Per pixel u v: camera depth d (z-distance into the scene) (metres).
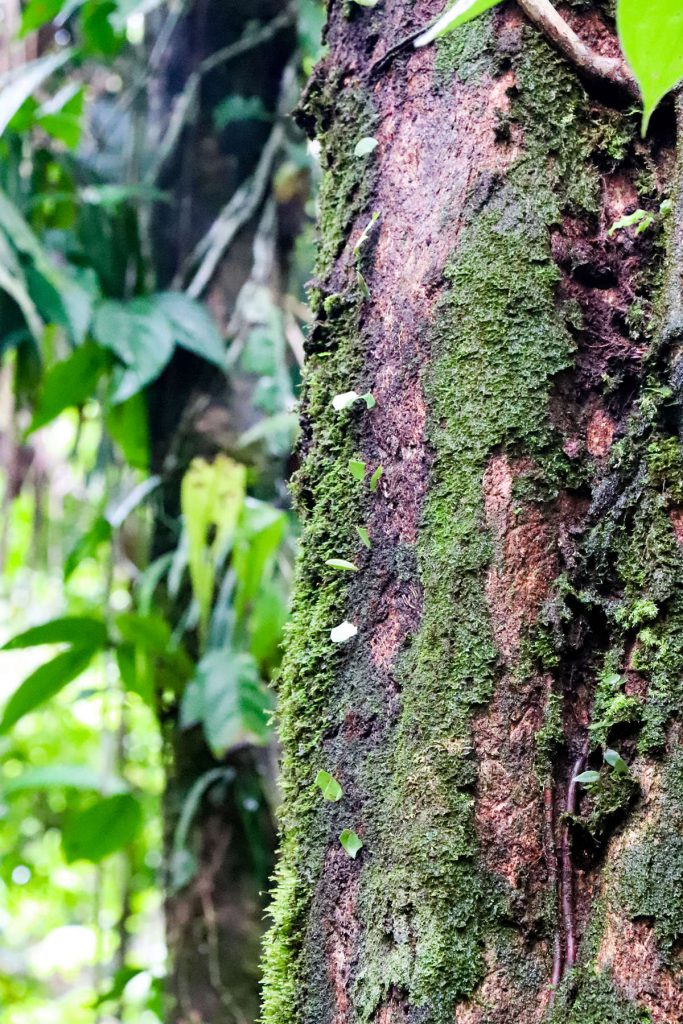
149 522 2.58
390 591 1.24
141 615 2.30
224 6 2.67
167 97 2.78
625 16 0.98
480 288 1.23
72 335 2.30
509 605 1.20
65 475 3.21
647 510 1.18
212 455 2.45
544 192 1.24
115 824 2.48
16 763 4.34
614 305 1.23
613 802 1.15
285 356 2.51
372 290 1.29
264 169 2.56
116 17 2.33
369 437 1.27
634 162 1.25
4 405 2.70
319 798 1.24
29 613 3.82
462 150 1.26
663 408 1.19
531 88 1.25
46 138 2.68
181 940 2.34
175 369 2.55
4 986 4.50
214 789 2.36
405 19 1.31
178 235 2.66
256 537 2.06
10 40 2.55
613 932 1.14
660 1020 1.12
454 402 1.23
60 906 5.13
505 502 1.21
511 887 1.16
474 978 1.15
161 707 2.47
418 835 1.18
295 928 1.23
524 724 1.18
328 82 1.35
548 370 1.22
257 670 2.19
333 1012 1.21
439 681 1.20
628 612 1.18
